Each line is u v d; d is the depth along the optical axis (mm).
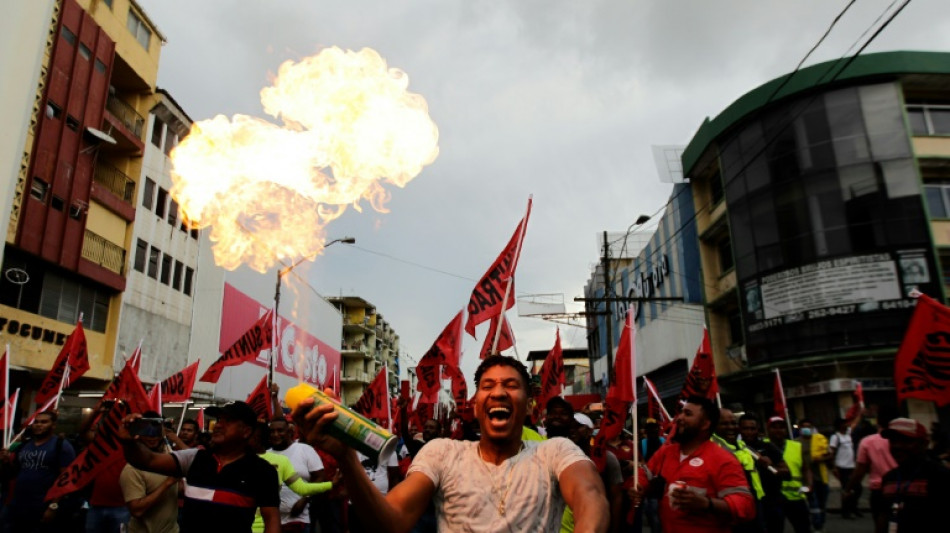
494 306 7879
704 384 7477
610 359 24156
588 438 6543
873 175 20984
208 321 30516
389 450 1948
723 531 4238
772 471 6914
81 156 21375
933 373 5695
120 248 23969
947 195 21266
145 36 25641
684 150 28766
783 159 22703
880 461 7070
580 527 2066
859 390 13375
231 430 4176
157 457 4156
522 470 2350
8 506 6871
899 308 19828
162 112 26781
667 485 4672
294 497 6680
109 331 23188
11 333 18453
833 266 20922
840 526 11383
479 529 2223
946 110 22078
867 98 21609
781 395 11609
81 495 7219
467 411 7051
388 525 2041
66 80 20656
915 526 4508
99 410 5648
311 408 1924
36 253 19281
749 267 23453
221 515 4023
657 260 32750
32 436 7133
